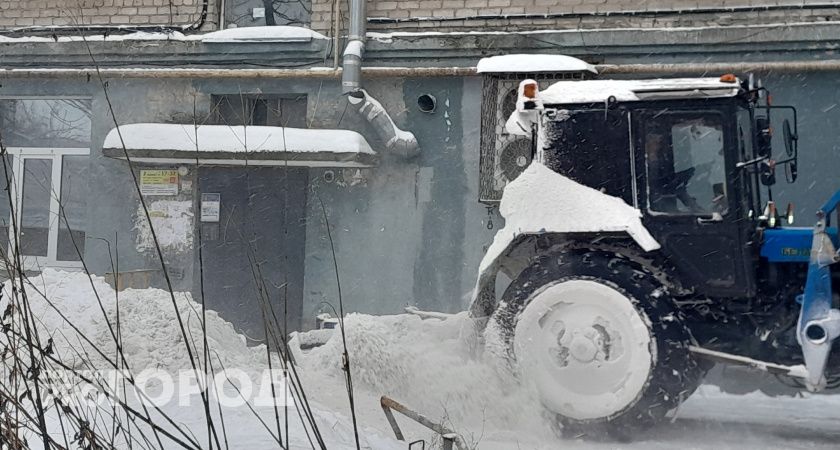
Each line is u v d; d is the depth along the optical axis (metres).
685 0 13.80
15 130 16.30
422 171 14.41
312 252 14.69
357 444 4.36
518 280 8.00
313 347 10.59
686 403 8.92
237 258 14.80
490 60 13.31
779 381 7.90
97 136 15.57
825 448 7.21
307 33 14.80
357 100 14.11
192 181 15.05
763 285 7.81
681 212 7.90
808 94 13.35
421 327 9.52
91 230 15.45
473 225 14.19
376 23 14.73
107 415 5.93
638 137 8.05
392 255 14.47
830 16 13.40
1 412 4.34
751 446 7.29
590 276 7.76
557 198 8.05
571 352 7.69
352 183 14.62
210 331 9.27
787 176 8.93
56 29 15.77
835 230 7.80
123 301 9.27
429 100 14.41
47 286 9.55
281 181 14.84
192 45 15.20
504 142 13.73
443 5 14.59
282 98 15.32
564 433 7.65
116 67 15.53
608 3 14.06
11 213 4.55
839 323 7.28
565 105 8.25
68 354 8.16
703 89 7.93
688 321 7.75
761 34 13.42
